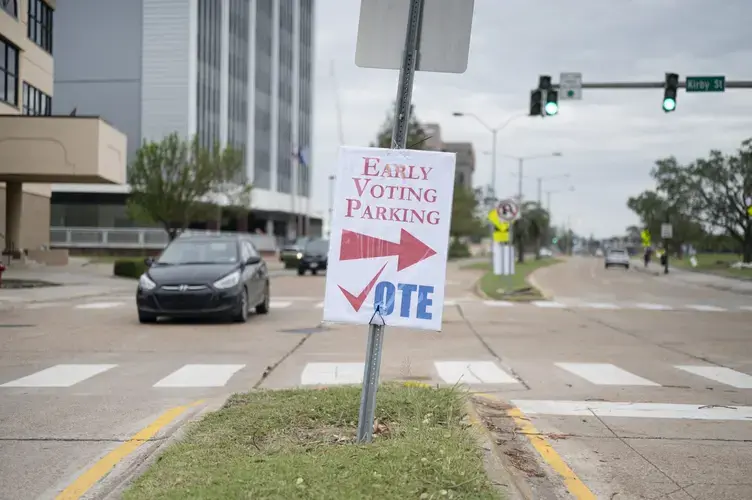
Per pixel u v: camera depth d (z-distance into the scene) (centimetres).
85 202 6366
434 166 559
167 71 6028
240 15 7006
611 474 605
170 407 838
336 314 558
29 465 604
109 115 6078
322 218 9888
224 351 1303
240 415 688
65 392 929
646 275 5475
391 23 567
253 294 1830
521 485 545
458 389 852
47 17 3841
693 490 566
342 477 491
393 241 557
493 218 2978
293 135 8225
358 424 595
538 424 779
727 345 1464
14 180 3384
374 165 562
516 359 1249
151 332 1563
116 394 916
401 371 1090
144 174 4419
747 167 6881
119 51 6069
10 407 836
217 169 4597
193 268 1720
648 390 979
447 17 562
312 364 1159
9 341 1418
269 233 7962
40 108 3762
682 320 1991
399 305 555
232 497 452
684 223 10019
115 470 581
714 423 789
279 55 7875
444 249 555
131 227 6341
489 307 2352
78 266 4159
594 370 1141
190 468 523
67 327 1644
